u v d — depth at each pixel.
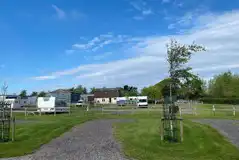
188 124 19.12
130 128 18.88
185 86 16.03
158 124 20.41
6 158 10.09
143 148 11.66
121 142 13.27
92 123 23.75
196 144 12.27
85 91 134.12
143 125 20.48
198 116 29.95
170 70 15.45
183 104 62.44
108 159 9.69
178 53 15.15
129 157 10.01
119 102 73.19
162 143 12.70
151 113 36.44
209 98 69.94
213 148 11.37
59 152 11.06
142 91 93.94
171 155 10.31
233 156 10.09
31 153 10.98
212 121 23.73
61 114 37.75
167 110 13.73
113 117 31.23
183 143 12.55
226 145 12.04
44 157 10.12
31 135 15.70
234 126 19.47
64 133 16.97
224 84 72.19
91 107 55.53
